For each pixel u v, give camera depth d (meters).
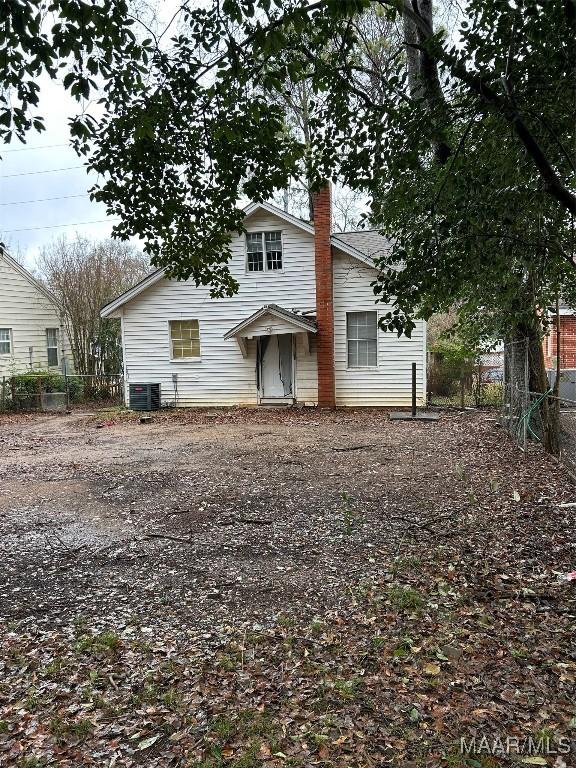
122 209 4.75
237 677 2.66
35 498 6.20
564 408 9.64
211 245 5.30
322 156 4.02
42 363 18.33
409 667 2.67
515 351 8.66
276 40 2.80
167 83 3.57
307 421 11.84
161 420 12.80
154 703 2.48
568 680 2.50
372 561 4.07
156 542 4.66
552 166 3.41
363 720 2.29
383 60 6.54
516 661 2.67
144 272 22.75
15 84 2.76
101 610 3.46
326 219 13.26
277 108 3.74
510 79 3.02
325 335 13.51
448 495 5.75
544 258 4.05
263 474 7.02
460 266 3.50
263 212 13.91
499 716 2.28
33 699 2.53
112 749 2.19
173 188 4.66
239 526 5.00
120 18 2.72
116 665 2.81
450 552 4.16
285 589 3.67
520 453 7.66
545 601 3.31
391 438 9.51
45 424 12.98
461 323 7.10
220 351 14.58
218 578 3.89
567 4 2.55
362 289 13.54
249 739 2.20
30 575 4.05
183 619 3.30
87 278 18.58
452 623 3.08
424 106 3.48
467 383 15.44
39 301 18.22
